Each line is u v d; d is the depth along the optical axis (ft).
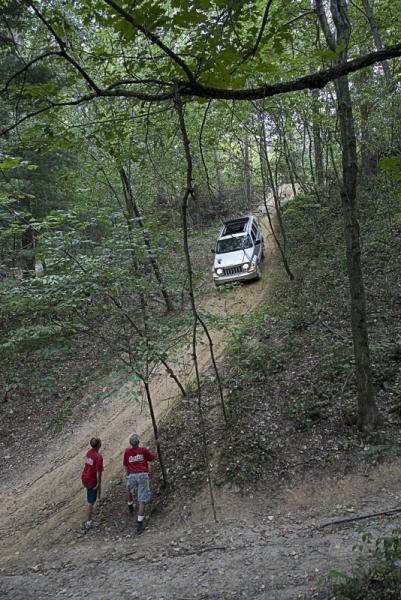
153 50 16.33
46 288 26.30
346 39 23.08
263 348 39.81
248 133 55.57
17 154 46.03
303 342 39.65
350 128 26.27
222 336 46.21
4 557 28.35
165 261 35.42
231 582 21.15
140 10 7.24
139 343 29.04
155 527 28.04
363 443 27.89
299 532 23.86
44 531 30.22
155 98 8.06
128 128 18.42
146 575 23.47
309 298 46.52
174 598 20.94
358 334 28.25
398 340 33.91
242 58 8.30
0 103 34.68
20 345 26.61
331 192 68.08
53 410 44.27
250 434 31.91
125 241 28.99
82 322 28.43
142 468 28.58
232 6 7.58
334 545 21.79
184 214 8.62
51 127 12.69
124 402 42.47
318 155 69.05
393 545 15.07
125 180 46.24
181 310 34.65
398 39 46.52
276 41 8.50
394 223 50.60
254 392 35.94
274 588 19.76
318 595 18.13
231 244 59.21
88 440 39.29
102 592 22.74
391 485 25.13
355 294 28.09
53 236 28.35
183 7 7.30
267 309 46.88
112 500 31.65
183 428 35.42
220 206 79.82
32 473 37.40
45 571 25.99
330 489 26.32
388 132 46.62
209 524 26.78
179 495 29.71
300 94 43.98
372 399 28.45
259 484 28.37
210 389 38.55
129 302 34.17
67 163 51.72
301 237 64.23
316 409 31.42
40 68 38.27
